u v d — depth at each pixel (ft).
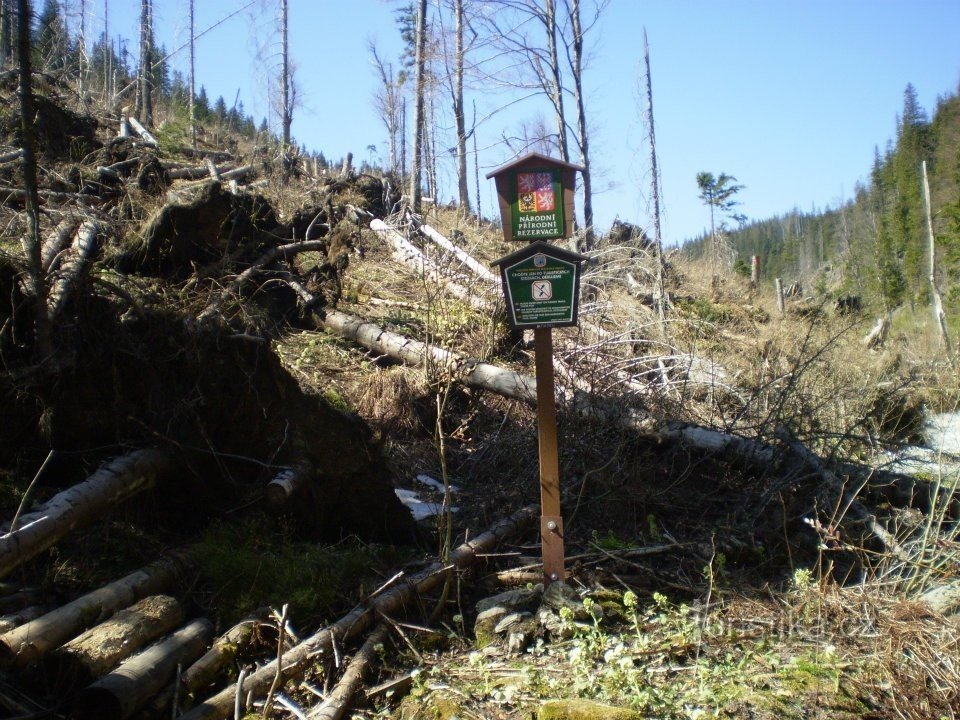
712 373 30.86
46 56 32.65
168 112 83.35
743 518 21.79
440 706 13.80
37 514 14.82
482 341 32.94
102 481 15.90
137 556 16.26
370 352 33.06
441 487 25.62
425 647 16.01
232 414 18.26
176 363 17.97
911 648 14.67
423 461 27.17
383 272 41.24
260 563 16.26
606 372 29.27
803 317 54.85
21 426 17.01
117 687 12.25
